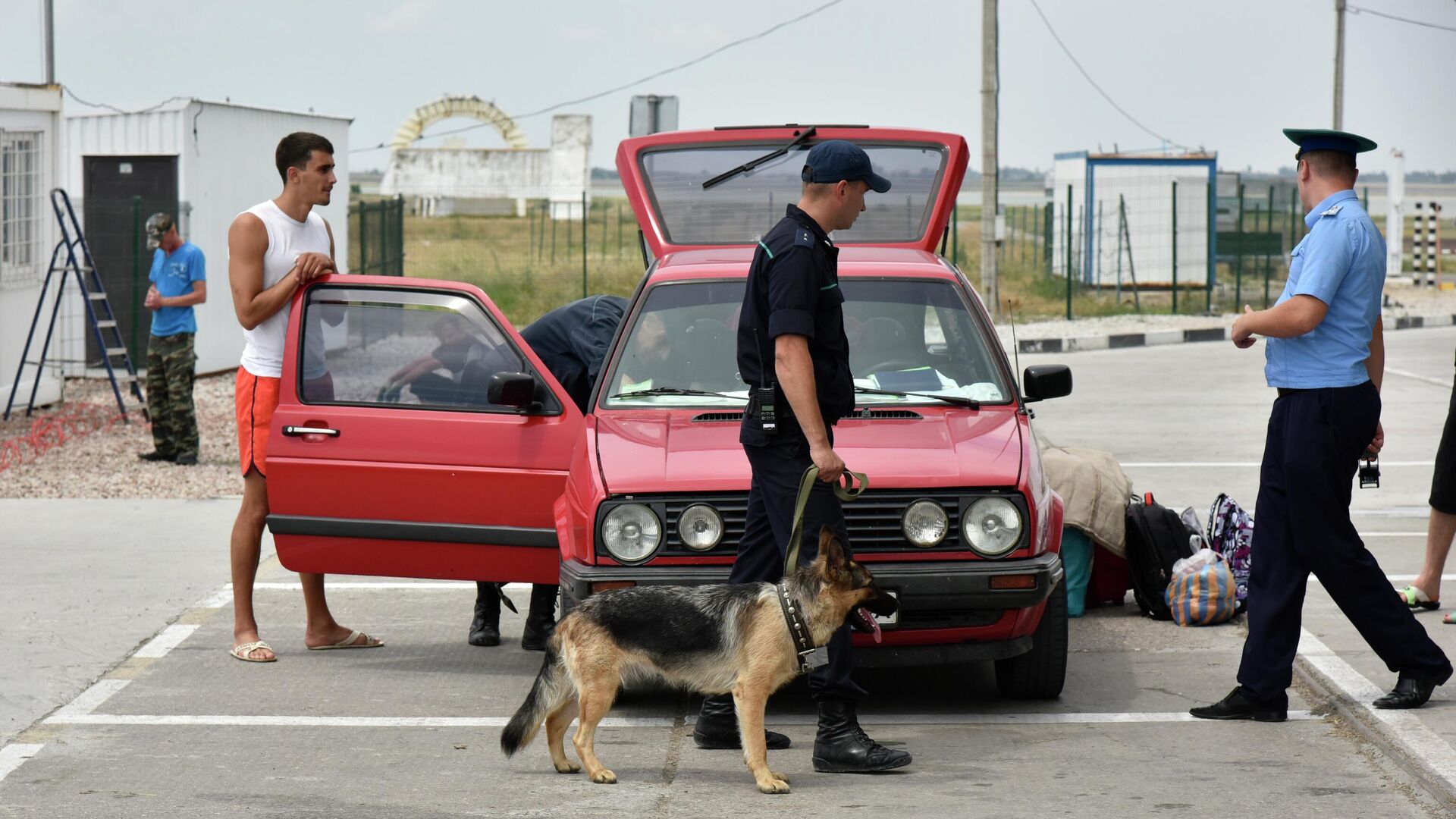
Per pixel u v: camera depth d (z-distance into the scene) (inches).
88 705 427.5
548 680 358.6
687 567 394.0
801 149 599.8
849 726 366.3
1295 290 390.0
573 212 4931.1
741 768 372.5
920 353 472.7
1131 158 2080.5
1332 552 393.7
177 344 863.1
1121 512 541.0
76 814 335.6
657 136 610.5
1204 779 358.0
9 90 1037.2
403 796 350.0
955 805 340.8
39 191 1080.8
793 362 348.8
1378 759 370.3
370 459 461.7
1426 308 1989.4
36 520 713.0
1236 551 543.2
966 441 418.0
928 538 393.1
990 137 1633.9
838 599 343.9
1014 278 2313.0
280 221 480.1
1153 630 519.8
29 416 1029.8
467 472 456.8
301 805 343.0
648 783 360.2
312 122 1418.6
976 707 429.7
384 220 1684.3
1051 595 419.8
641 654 354.6
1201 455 906.1
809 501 358.0
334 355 468.4
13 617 529.7
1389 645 396.5
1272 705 404.8
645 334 476.4
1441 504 503.8
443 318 464.8
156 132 1206.3
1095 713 420.2
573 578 395.9
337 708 428.5
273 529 469.4
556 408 456.8
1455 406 494.9
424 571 467.8
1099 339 1632.6
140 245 1195.3
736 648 348.2
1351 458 393.1
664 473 400.5
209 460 894.4
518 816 335.9
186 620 532.7
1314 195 400.2
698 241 602.2
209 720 414.0
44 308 1095.0
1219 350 1590.8
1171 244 2068.2
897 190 594.9
